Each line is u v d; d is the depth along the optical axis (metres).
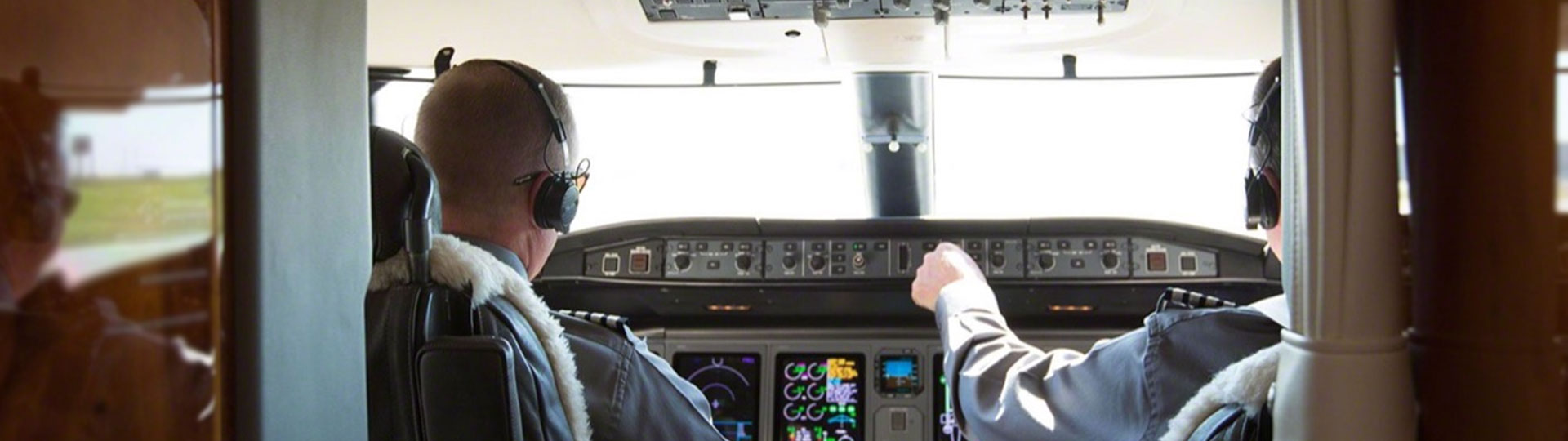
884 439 3.09
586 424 1.48
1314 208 0.86
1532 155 0.73
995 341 2.00
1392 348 0.84
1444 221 0.82
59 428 0.69
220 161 0.86
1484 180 0.78
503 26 2.79
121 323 0.74
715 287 3.11
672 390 1.65
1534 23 0.72
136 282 0.75
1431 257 0.84
